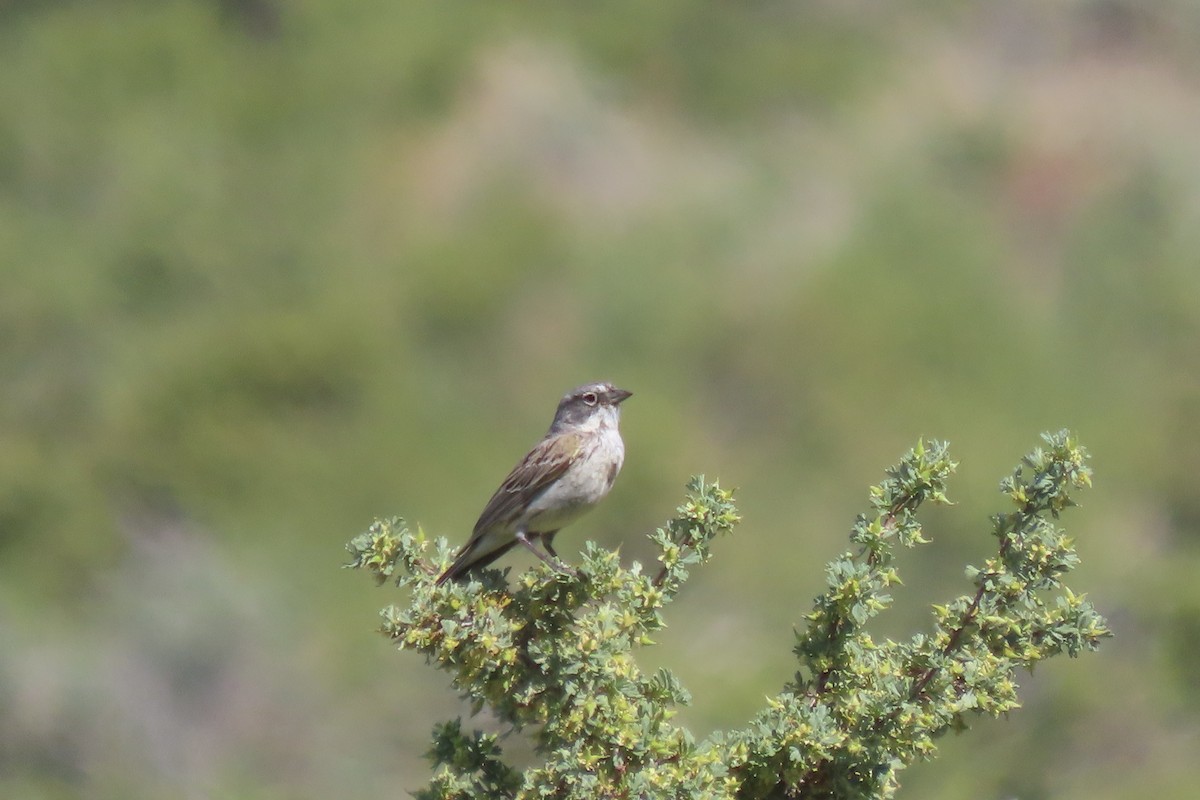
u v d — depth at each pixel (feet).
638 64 120.26
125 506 75.82
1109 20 128.77
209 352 82.99
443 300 90.02
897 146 112.78
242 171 104.27
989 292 89.97
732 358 84.69
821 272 88.43
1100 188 107.24
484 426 85.35
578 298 91.45
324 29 113.80
